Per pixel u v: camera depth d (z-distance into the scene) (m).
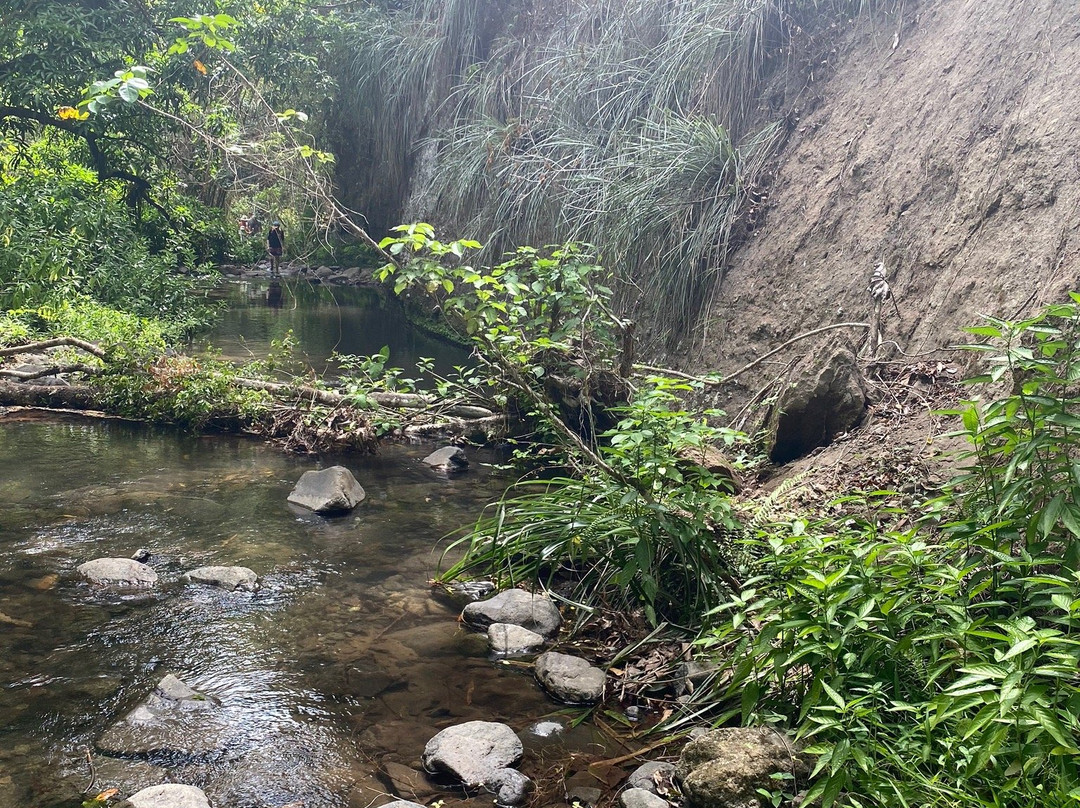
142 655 3.51
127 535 4.77
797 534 3.04
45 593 4.03
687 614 3.76
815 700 2.54
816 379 5.10
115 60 11.46
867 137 6.62
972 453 2.94
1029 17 5.76
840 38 7.71
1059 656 2.11
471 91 11.86
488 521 4.96
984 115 5.64
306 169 4.98
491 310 4.62
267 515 5.21
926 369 4.96
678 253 7.27
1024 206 4.92
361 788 2.73
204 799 2.56
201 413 7.15
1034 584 2.59
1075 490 2.55
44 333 9.03
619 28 9.49
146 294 10.52
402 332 11.92
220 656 3.53
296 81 13.49
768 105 7.97
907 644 2.48
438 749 2.84
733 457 5.54
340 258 18.11
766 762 2.55
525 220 9.52
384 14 15.56
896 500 3.99
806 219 6.68
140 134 12.74
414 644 3.72
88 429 7.07
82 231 10.50
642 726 3.14
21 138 12.86
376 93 14.87
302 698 3.25
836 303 5.98
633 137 8.52
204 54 11.57
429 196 12.95
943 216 5.54
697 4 8.60
